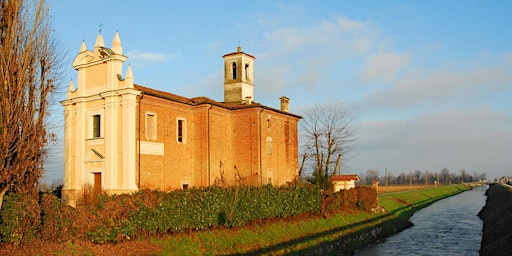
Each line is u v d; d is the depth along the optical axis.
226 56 48.09
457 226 42.38
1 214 16.95
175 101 36.47
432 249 30.33
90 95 34.28
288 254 24.77
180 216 23.05
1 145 16.97
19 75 17.91
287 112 47.44
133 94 32.12
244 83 47.31
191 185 38.16
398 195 68.94
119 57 33.31
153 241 21.19
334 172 55.19
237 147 42.28
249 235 26.23
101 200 20.69
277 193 31.94
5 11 18.05
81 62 35.09
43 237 18.16
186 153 37.97
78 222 19.20
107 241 19.70
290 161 48.19
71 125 35.34
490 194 79.75
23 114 18.03
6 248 16.75
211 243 23.25
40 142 18.72
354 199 43.16
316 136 55.91
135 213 20.95
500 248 24.72
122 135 31.97
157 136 34.62
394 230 40.16
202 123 38.78
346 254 28.80
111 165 32.09
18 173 17.64
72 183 34.66
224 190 26.91
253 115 41.88
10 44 17.94
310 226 32.44
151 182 33.56
